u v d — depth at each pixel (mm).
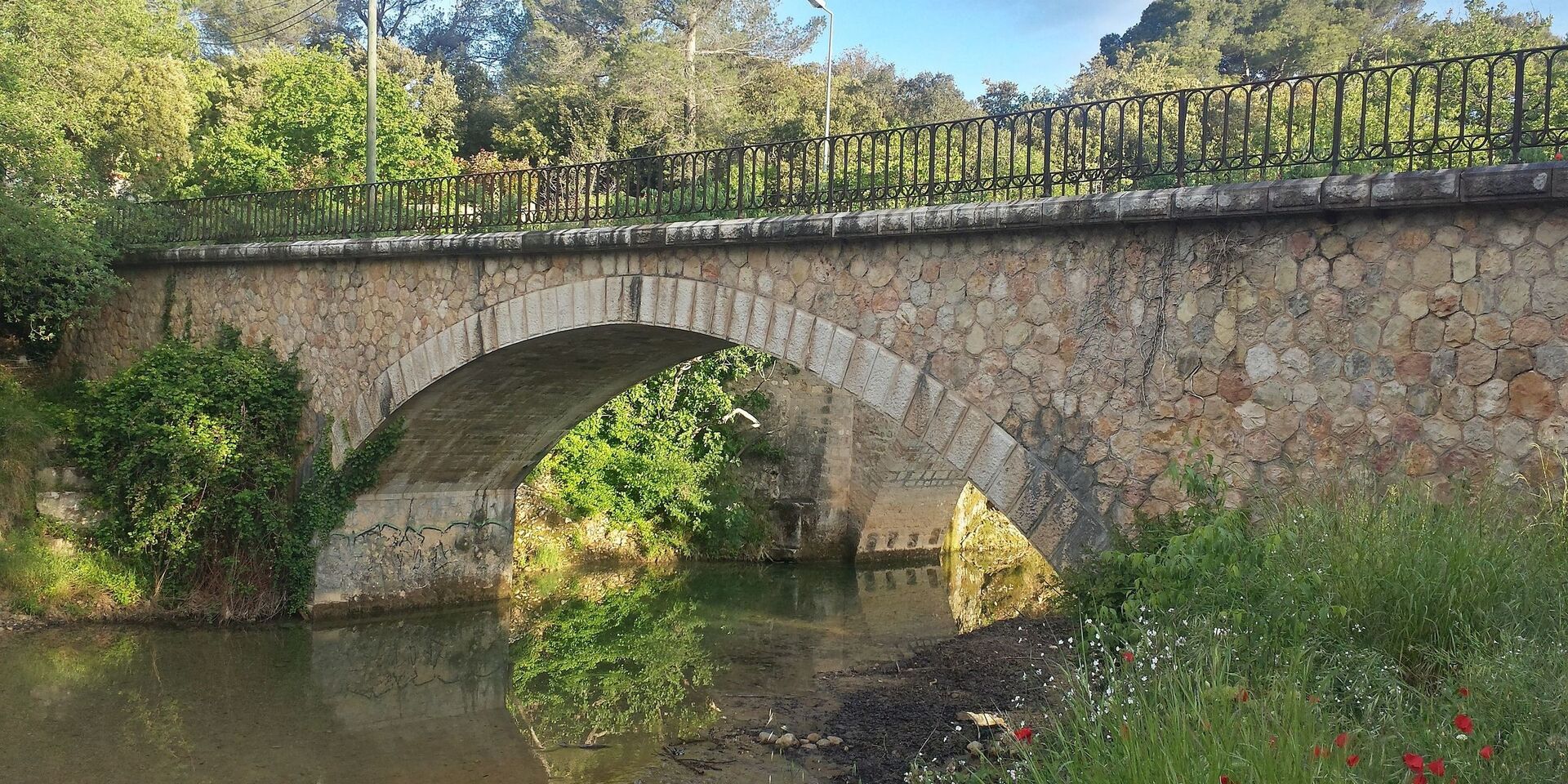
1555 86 10359
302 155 23328
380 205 14016
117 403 14500
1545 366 6223
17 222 15578
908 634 14914
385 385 13695
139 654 12859
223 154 22016
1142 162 7848
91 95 18938
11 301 17438
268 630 14156
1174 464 6773
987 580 20234
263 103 24203
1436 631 5055
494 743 10492
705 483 21062
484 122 36625
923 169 12516
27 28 18297
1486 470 6371
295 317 14898
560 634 14930
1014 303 8203
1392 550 5395
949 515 22172
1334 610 5215
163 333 16750
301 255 14484
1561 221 6195
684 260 10523
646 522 20531
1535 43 19141
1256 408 7156
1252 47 41250
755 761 9617
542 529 19141
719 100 34969
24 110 16156
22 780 9031
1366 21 41812
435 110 35875
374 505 15203
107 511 14422
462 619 15586
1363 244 6812
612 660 13609
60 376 18688
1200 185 7555
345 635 14312
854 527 21172
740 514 20781
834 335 9258
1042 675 10625
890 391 8867
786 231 9438
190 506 14195
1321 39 39188
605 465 19750
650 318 10820
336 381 14375
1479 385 6422
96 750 9844
